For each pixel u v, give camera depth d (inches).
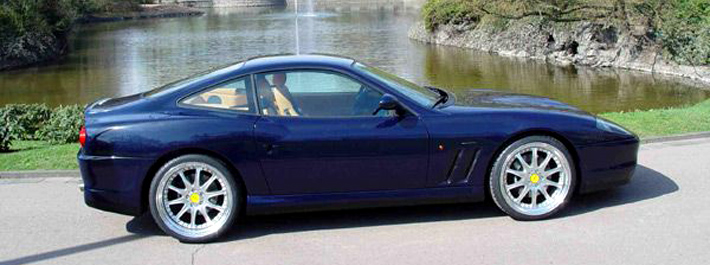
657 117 346.9
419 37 1679.4
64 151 307.9
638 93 825.5
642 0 975.6
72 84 1116.5
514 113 187.3
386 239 179.9
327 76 187.6
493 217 194.4
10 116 419.5
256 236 186.5
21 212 216.8
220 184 181.9
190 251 176.6
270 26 2354.8
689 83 884.6
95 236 191.2
